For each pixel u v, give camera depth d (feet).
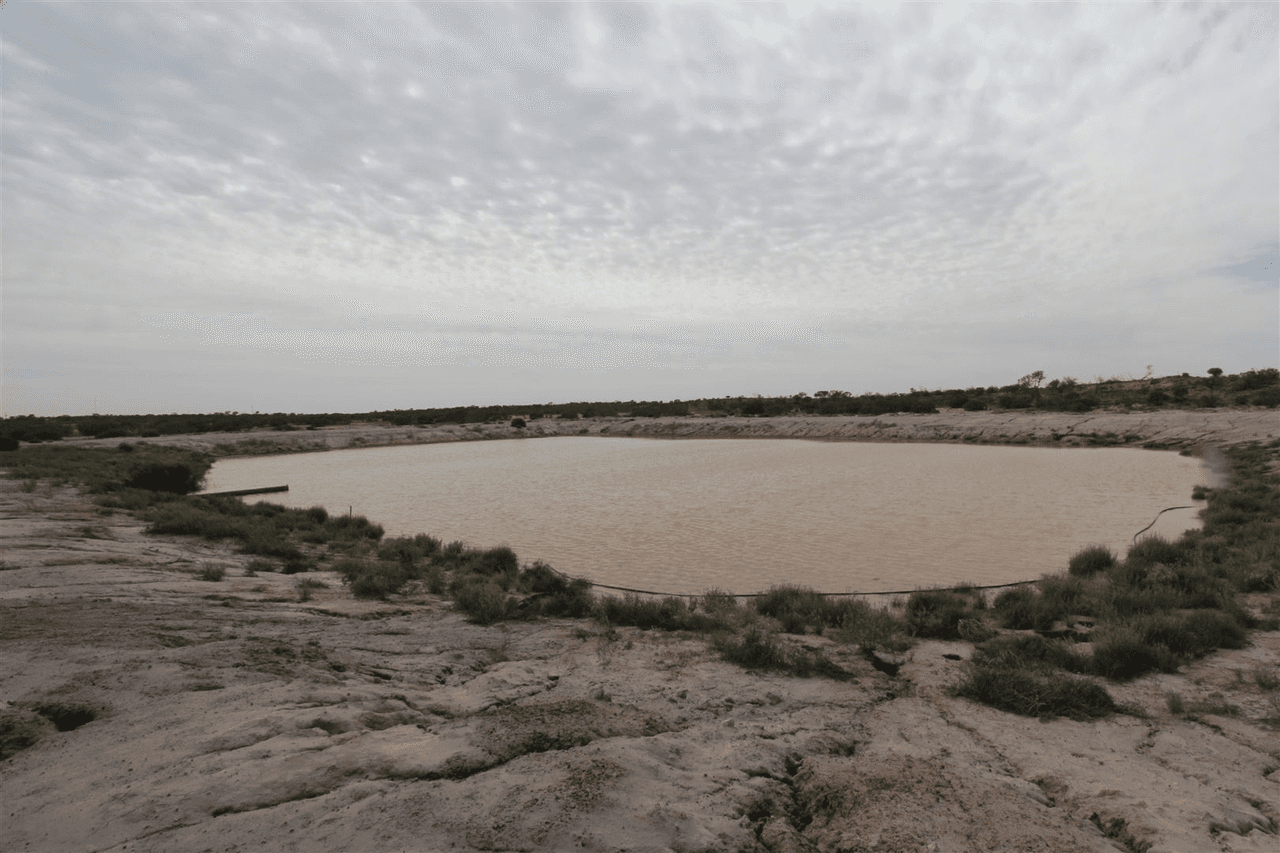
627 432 242.78
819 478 91.97
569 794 9.86
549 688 16.69
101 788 9.70
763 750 12.65
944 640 22.94
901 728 14.35
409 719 13.61
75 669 14.82
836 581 36.55
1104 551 36.73
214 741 11.43
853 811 10.32
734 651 19.93
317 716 12.90
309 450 179.32
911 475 93.35
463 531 55.52
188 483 77.30
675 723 14.19
